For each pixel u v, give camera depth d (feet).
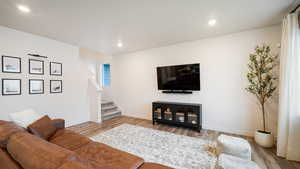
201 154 7.16
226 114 10.27
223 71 10.28
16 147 3.14
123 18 7.46
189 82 11.39
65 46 11.75
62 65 11.48
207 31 9.45
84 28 8.74
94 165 2.80
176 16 7.29
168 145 8.22
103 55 18.66
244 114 9.60
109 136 9.70
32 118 6.91
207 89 10.99
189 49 11.73
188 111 10.94
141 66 14.78
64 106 11.61
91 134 10.12
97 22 7.91
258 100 9.09
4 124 4.95
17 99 8.85
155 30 9.20
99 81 19.66
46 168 2.35
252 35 9.18
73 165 2.26
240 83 9.68
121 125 12.32
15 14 6.85
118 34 9.86
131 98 15.75
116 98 17.16
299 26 6.21
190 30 9.23
